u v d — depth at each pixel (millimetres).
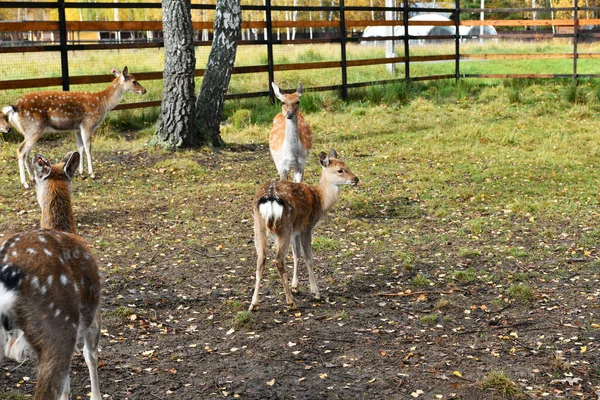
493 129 14836
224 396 4668
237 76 19453
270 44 16516
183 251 7785
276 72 20281
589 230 8539
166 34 12367
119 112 15336
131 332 5688
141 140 13617
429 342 5562
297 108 9500
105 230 8484
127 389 4730
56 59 22984
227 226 8734
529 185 10648
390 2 23266
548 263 7449
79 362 5113
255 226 6180
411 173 11391
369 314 6133
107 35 44188
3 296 3400
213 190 10383
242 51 26844
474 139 14031
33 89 17234
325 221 8938
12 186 10406
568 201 9797
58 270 3609
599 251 7785
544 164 11922
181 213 9242
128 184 10742
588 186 10539
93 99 11164
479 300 6473
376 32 41906
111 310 6098
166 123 12594
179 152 12438
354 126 15234
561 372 5066
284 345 5477
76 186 10508
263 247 6129
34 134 10625
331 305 6352
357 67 23000
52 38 42125
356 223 8836
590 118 16031
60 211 4641
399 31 41312
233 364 5148
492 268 7316
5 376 4871
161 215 9164
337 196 6648
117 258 7504
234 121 15336
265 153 13078
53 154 12305
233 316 6051
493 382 4828
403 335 5688
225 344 5500
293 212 6129
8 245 3637
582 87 18562
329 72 21297
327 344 5508
